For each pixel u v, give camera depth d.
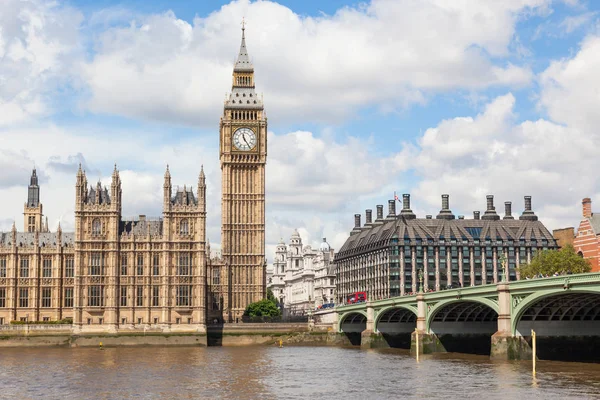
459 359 137.00
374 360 143.12
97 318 199.12
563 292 108.94
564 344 126.00
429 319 152.88
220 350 182.38
